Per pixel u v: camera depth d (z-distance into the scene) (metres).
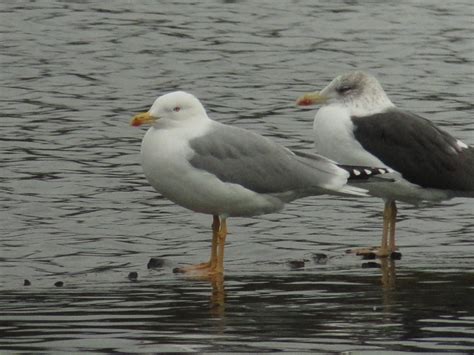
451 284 14.32
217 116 23.17
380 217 18.23
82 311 13.01
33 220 17.69
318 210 18.44
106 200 18.70
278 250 16.47
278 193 15.17
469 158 16.72
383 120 16.59
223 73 26.23
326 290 14.03
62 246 16.55
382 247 16.25
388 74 26.52
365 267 15.35
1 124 22.47
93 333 12.10
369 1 33.12
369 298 13.59
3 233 17.06
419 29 30.42
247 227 17.53
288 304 13.30
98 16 30.34
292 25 30.36
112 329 12.26
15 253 16.20
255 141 15.18
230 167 14.93
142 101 24.20
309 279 14.65
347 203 18.83
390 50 28.47
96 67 26.36
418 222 18.05
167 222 17.73
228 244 16.73
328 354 11.39
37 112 23.28
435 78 26.22
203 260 15.97
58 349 11.55
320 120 16.88
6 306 13.23
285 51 28.08
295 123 22.75
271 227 17.56
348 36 29.56
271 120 22.95
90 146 21.39
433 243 16.94
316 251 16.44
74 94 24.48
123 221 17.75
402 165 16.42
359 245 16.84
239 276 14.87
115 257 16.09
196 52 27.66
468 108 23.98
